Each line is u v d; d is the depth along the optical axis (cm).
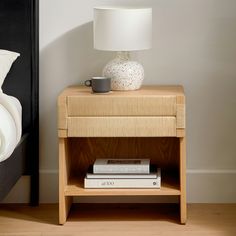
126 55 375
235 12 386
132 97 354
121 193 361
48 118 394
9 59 373
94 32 368
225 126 394
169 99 353
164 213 381
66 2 387
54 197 398
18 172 363
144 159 378
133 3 387
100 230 359
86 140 393
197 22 387
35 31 382
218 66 390
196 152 396
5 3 379
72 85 391
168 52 389
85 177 366
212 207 390
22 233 355
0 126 328
